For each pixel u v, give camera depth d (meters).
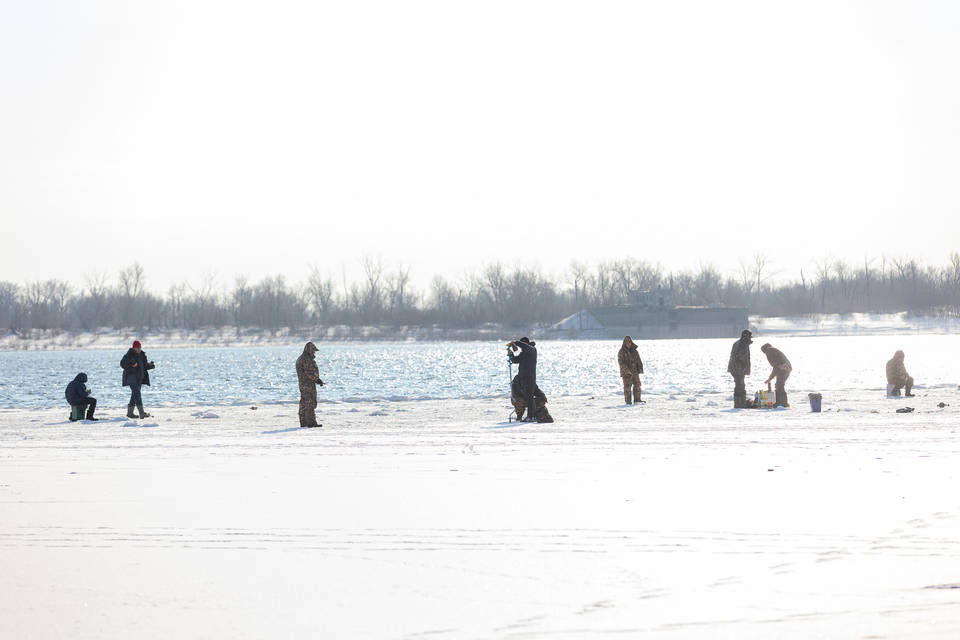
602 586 11.95
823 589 11.65
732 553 13.55
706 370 113.69
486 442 29.59
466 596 11.57
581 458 24.91
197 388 89.06
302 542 14.76
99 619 10.78
